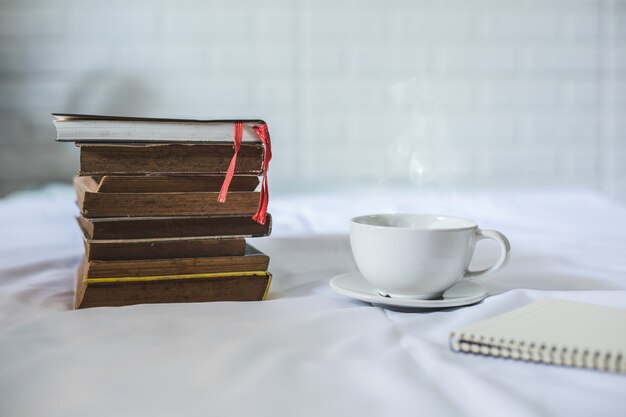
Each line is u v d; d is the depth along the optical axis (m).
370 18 2.07
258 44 2.04
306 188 2.09
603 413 0.48
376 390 0.50
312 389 0.50
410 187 2.11
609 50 2.18
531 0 2.13
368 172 2.11
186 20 1.99
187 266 0.70
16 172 1.92
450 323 0.63
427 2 2.09
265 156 0.71
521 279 0.81
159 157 0.69
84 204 0.67
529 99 2.16
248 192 0.71
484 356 0.56
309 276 0.83
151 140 0.68
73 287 0.78
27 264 0.86
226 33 2.02
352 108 2.09
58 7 1.92
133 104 1.99
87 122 0.67
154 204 0.69
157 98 2.00
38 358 0.55
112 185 0.68
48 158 1.94
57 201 1.56
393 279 0.67
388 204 1.67
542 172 2.18
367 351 0.56
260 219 0.71
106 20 1.95
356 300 0.71
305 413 0.48
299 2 2.04
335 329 0.61
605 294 0.70
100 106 1.97
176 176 0.69
